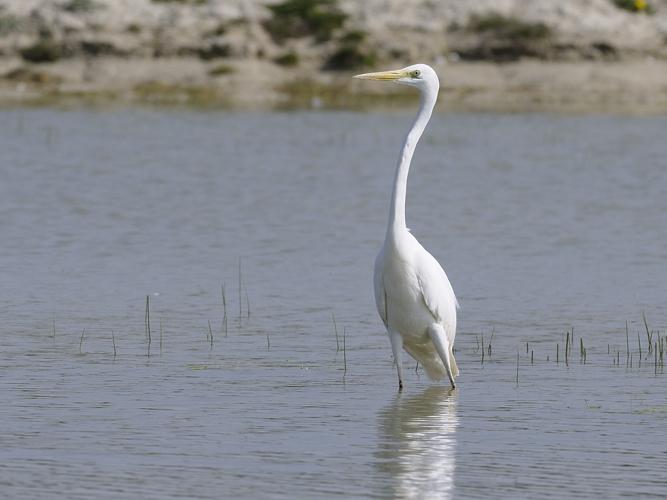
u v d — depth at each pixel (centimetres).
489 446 939
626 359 1227
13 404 1047
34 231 1969
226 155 2850
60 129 3231
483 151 2930
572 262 1758
